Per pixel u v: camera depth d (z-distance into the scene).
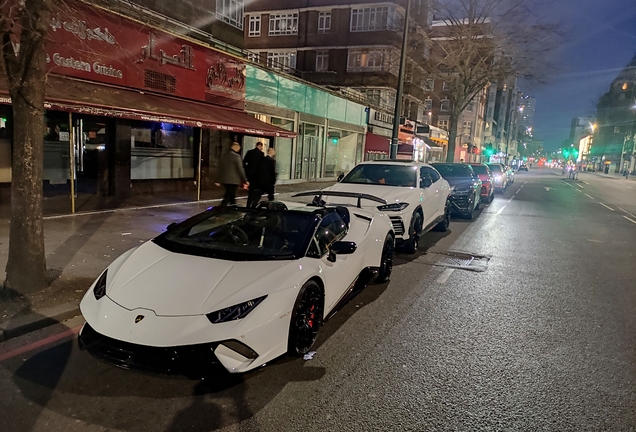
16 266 4.91
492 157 80.94
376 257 5.98
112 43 11.09
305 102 20.94
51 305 4.66
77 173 11.69
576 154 93.31
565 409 3.36
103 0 11.13
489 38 25.72
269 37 37.91
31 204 4.88
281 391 3.46
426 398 3.45
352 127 26.66
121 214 9.90
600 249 9.86
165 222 9.32
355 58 35.34
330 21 35.75
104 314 3.41
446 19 26.38
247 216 4.92
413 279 6.89
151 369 3.18
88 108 8.66
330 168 24.84
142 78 12.05
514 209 17.19
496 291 6.41
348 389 3.53
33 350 3.92
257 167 10.20
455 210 13.66
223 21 17.50
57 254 6.51
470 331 4.86
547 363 4.13
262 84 17.45
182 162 14.84
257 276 3.78
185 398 3.30
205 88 14.39
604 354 4.37
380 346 4.38
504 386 3.68
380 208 7.94
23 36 4.50
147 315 3.32
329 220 5.17
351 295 5.38
